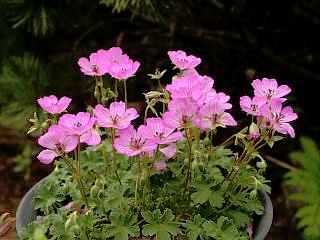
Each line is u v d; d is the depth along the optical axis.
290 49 0.64
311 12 0.59
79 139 0.28
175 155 0.34
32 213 0.34
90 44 0.63
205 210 0.33
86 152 0.35
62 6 0.55
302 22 0.61
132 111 0.29
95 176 0.34
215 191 0.32
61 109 0.30
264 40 0.59
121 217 0.30
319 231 0.50
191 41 0.60
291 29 0.62
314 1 0.60
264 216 0.33
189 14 0.56
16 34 0.62
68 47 0.63
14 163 0.72
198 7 0.57
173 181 0.33
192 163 0.31
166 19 0.57
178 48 0.60
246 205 0.33
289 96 0.63
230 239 0.30
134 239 0.32
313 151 0.48
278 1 0.57
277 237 0.62
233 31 0.61
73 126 0.28
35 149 0.69
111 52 0.32
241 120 0.55
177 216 0.33
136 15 0.58
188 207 0.33
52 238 0.30
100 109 0.29
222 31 0.59
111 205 0.31
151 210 0.33
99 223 0.32
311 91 0.65
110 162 0.35
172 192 0.33
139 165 0.31
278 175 0.66
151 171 0.32
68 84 0.61
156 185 0.34
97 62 0.32
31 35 0.62
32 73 0.60
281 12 0.59
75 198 0.33
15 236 0.35
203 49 0.60
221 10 0.58
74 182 0.34
